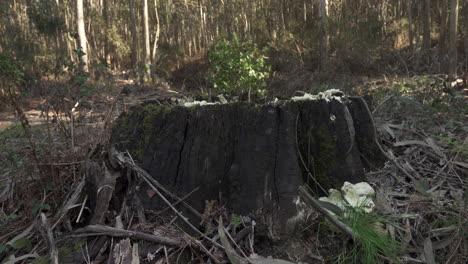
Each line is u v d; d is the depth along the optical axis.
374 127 2.71
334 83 10.13
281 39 14.87
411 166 2.81
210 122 2.47
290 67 12.87
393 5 18.34
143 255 2.18
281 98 3.37
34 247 2.42
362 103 2.69
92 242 2.30
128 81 12.73
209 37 18.20
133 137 2.71
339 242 2.20
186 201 2.44
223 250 2.20
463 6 15.99
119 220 2.35
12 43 13.61
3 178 3.35
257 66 6.50
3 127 6.46
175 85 14.21
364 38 14.14
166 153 2.54
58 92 3.91
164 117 2.60
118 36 17.73
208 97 3.38
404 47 16.08
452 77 10.06
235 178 2.40
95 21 17.83
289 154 2.38
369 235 2.10
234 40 6.76
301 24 15.20
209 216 2.38
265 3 16.42
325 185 2.48
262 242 2.26
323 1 13.78
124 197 2.54
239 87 6.31
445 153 2.97
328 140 2.49
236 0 16.78
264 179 2.35
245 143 2.41
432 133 3.34
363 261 2.05
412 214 2.36
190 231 2.32
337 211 2.25
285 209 2.28
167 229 2.33
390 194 2.50
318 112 2.50
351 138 2.52
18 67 11.51
